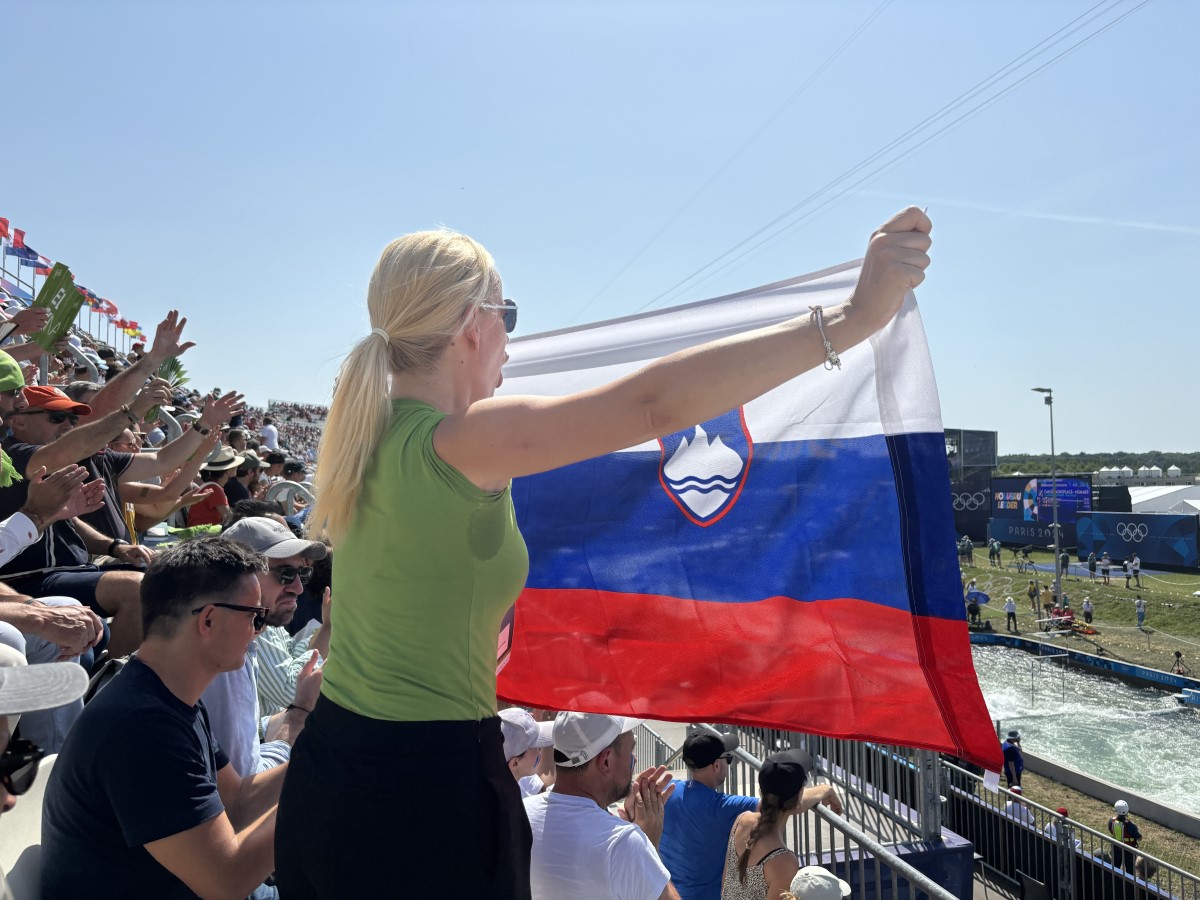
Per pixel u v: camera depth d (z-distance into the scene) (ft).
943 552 9.06
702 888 14.85
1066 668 121.80
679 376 4.02
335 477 4.69
